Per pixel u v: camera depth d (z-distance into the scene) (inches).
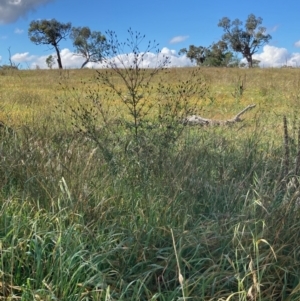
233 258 122.3
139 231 128.9
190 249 125.5
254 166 171.3
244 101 526.3
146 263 120.3
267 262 118.8
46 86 693.9
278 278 119.7
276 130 301.7
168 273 118.8
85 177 155.9
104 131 220.7
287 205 135.9
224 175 168.7
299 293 113.7
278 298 117.9
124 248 119.0
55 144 192.4
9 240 122.7
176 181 158.1
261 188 145.2
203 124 324.2
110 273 117.6
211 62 1726.1
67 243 116.1
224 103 499.5
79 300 105.5
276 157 192.5
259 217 133.3
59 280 109.7
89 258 115.5
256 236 119.1
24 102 453.1
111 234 128.6
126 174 172.4
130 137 205.0
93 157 176.6
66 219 133.1
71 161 166.9
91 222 132.1
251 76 851.4
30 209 140.6
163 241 130.2
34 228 122.6
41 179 152.8
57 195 142.6
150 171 171.3
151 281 118.6
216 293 108.8
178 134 203.6
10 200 136.2
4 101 439.5
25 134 191.2
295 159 172.1
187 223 139.4
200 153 197.0
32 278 113.4
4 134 209.0
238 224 123.3
